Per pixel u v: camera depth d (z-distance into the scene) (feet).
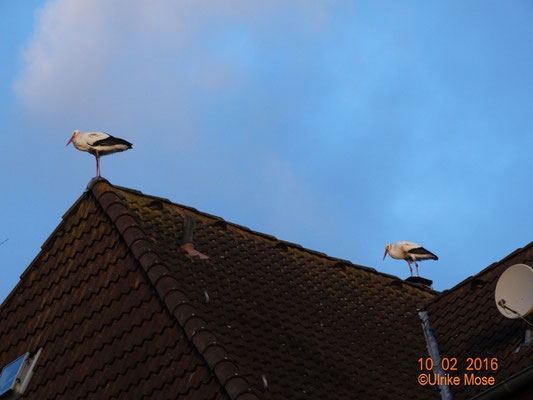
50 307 62.08
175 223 64.95
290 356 54.44
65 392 54.95
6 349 62.44
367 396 53.98
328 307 64.95
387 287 72.02
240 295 59.41
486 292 65.98
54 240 65.77
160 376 50.42
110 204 63.05
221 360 48.34
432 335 65.51
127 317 55.52
